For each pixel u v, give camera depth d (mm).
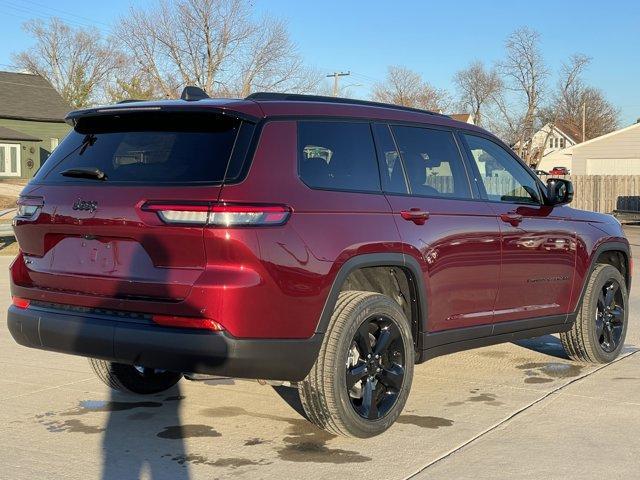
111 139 4703
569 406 5477
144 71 45281
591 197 32094
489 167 5906
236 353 4043
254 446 4645
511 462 4355
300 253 4238
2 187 38156
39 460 4375
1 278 12469
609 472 4211
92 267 4441
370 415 4672
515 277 5789
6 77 47969
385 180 4961
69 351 4512
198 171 4211
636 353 7320
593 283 6648
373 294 4715
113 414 5277
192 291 4023
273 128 4414
